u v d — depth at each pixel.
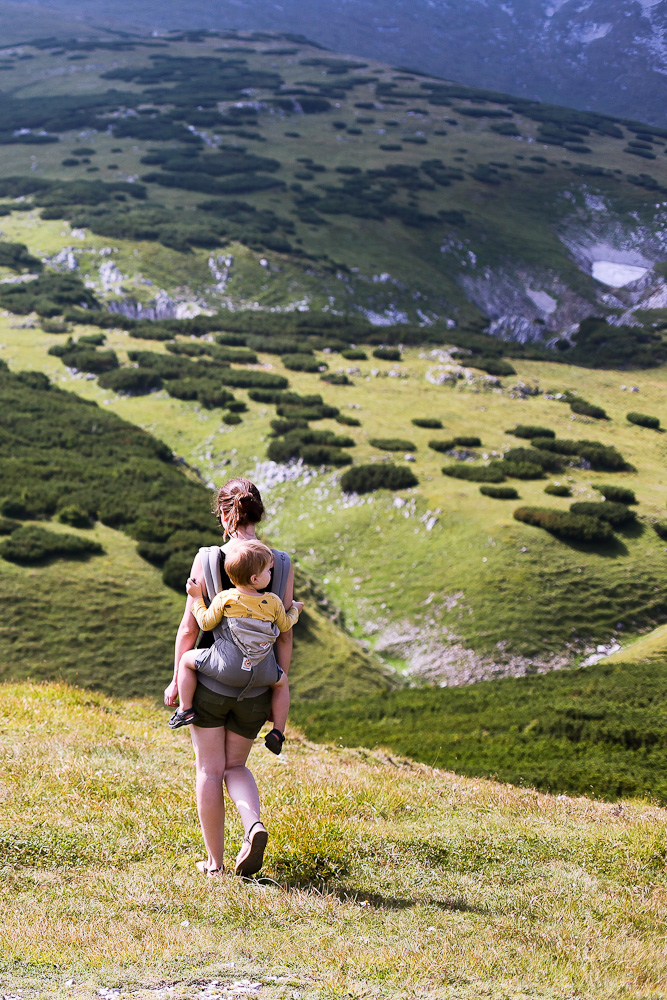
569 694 28.86
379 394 79.31
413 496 55.56
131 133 183.00
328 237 139.62
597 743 21.56
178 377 78.62
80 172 160.00
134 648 38.22
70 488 51.22
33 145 178.62
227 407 71.88
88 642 37.84
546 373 95.62
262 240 127.69
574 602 46.78
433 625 45.69
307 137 194.88
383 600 47.88
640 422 80.00
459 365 91.44
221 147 178.00
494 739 22.55
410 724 25.61
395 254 139.75
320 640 42.34
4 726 10.26
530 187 182.00
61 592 40.25
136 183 154.00
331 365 87.94
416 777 10.85
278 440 63.53
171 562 43.59
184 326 98.88
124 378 76.25
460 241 149.50
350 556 51.88
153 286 112.19
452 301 132.25
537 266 149.12
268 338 95.69
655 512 56.09
